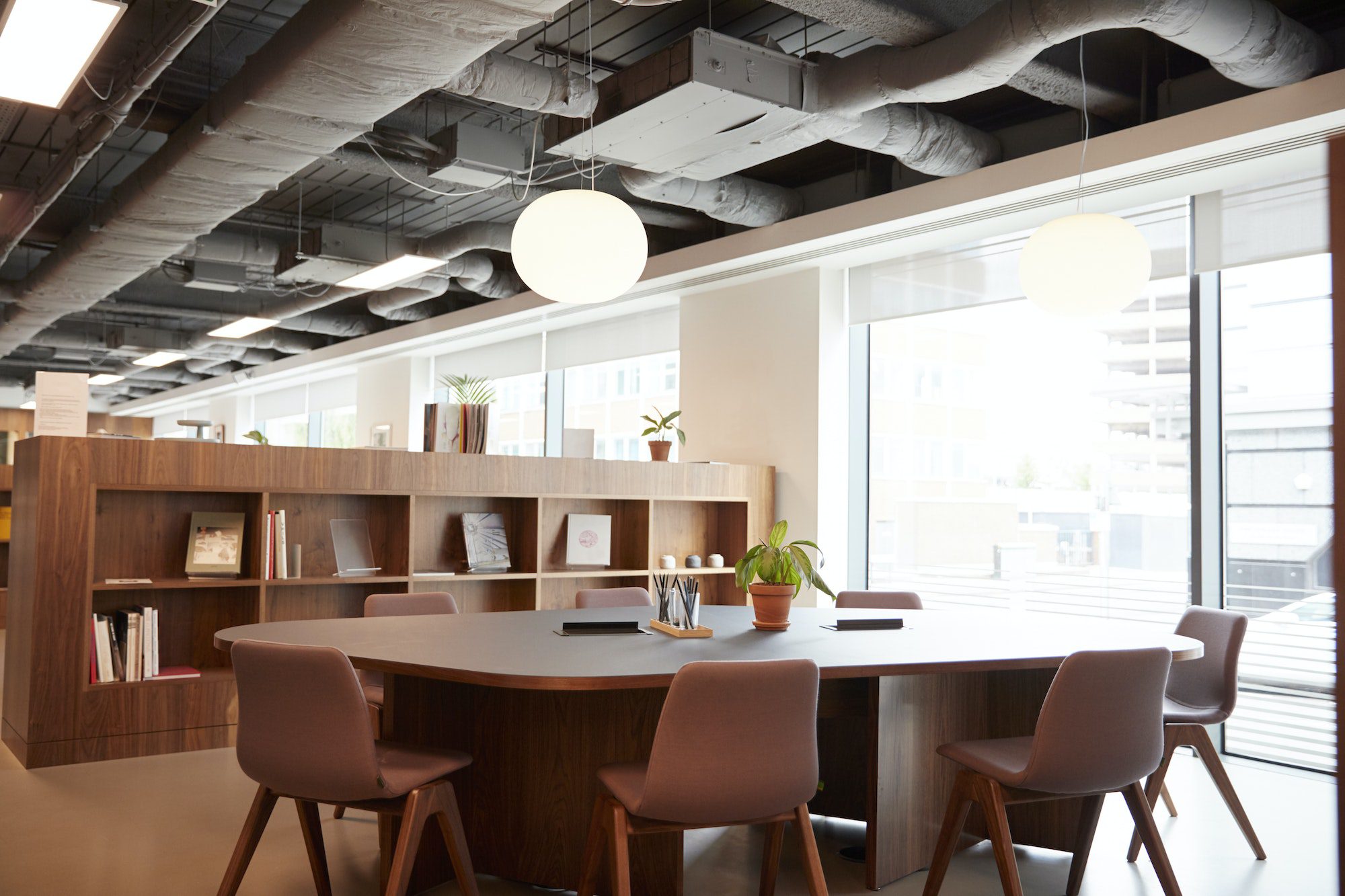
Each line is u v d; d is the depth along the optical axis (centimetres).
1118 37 484
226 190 550
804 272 698
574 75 447
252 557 521
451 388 1098
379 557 573
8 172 723
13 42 353
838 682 328
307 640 309
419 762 273
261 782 264
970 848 360
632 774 262
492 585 612
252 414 1538
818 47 526
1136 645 321
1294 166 475
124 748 472
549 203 359
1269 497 509
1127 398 567
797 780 250
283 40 397
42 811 389
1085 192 518
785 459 701
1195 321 525
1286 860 358
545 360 967
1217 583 520
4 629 850
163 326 1334
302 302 905
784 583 354
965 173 541
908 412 685
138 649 480
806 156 648
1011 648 312
